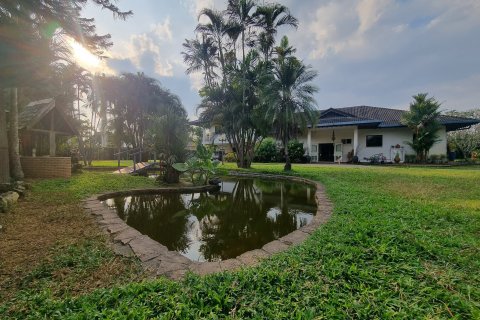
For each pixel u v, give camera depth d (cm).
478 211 392
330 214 409
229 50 1658
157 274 220
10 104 687
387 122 1850
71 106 1773
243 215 520
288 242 295
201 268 230
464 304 159
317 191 667
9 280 206
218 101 1545
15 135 695
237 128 1484
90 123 2156
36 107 1005
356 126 1836
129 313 152
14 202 461
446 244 256
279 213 529
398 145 1836
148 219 493
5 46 400
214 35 1619
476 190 605
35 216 390
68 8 467
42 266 229
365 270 203
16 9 400
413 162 1748
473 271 203
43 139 1114
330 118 2080
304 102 1179
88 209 441
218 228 432
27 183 620
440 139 1689
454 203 457
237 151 1586
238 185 944
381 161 1812
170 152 906
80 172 977
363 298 168
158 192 723
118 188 686
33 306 169
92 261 242
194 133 1252
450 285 182
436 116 1620
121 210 561
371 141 1962
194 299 168
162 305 162
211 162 890
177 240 373
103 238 305
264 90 1216
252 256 257
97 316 152
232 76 1485
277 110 1180
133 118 2355
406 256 228
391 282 187
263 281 190
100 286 200
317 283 186
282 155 2098
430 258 228
